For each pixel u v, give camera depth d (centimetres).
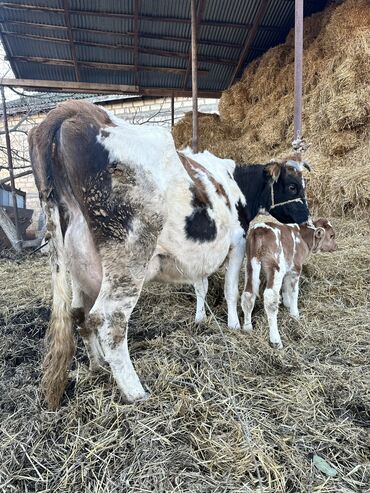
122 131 205
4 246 791
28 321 350
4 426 199
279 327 296
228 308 308
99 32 688
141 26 678
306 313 315
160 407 201
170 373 231
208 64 798
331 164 523
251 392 215
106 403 207
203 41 723
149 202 208
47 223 201
